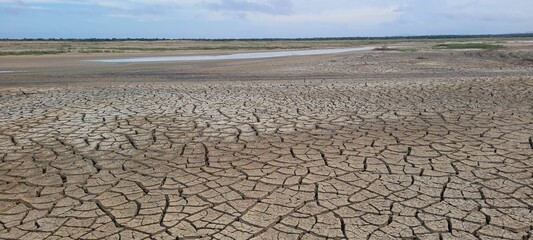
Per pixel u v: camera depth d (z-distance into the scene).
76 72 15.00
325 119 5.95
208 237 2.64
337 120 5.88
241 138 4.99
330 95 8.21
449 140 4.76
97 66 18.11
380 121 5.79
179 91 9.02
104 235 2.67
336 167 3.91
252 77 12.52
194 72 14.68
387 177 3.62
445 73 12.78
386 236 2.62
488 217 2.84
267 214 2.95
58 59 23.42
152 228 2.76
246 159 4.19
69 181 3.63
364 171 3.79
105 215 2.96
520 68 14.20
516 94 7.90
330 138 4.93
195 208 3.06
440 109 6.56
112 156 4.33
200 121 5.90
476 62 17.31
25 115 6.39
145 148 4.61
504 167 3.83
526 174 3.64
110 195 3.31
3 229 2.77
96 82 11.36
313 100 7.61
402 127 5.41
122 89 9.48
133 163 4.11
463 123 5.57
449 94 8.08
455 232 2.65
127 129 5.46
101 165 4.05
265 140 4.89
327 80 11.12
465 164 3.93
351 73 13.41
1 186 3.53
